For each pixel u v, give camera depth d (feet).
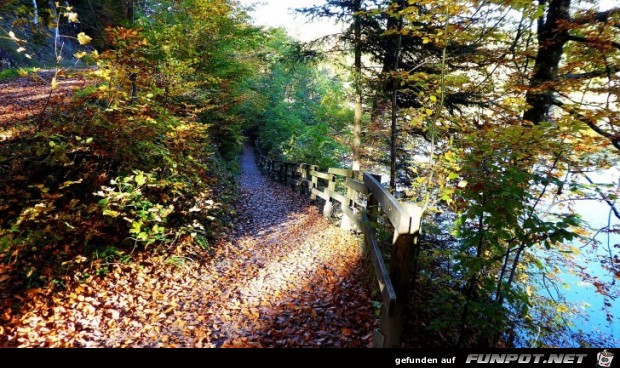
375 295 12.57
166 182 17.11
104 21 27.04
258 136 98.63
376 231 14.67
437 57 25.71
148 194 16.89
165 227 16.70
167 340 9.86
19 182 14.03
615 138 14.07
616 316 18.76
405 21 25.53
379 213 14.61
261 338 10.28
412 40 26.35
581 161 14.32
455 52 21.94
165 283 13.30
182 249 16.17
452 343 11.00
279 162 50.47
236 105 42.34
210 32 30.76
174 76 23.27
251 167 71.67
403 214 8.36
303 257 17.61
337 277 14.83
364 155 40.73
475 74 23.20
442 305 10.23
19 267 11.19
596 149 14.29
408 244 8.41
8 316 9.37
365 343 10.05
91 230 13.04
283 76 82.69
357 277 14.57
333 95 34.99
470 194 9.78
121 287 12.23
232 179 39.11
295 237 21.31
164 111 19.47
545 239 8.73
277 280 14.76
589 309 19.79
